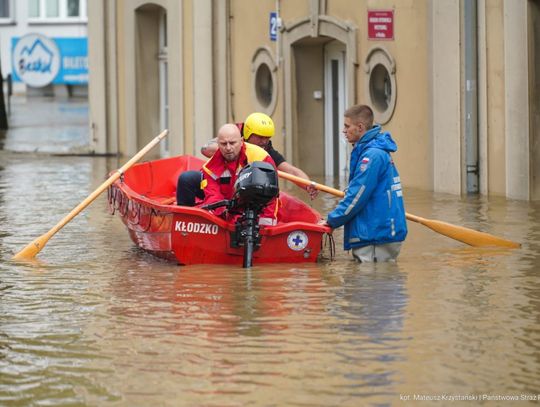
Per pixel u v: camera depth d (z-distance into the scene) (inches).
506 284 439.5
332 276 462.3
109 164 1100.5
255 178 477.4
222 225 494.6
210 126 1091.3
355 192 482.0
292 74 954.1
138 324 381.4
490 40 738.8
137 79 1229.7
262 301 413.7
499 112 735.1
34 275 479.8
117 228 626.8
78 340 361.7
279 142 980.6
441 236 573.0
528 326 369.4
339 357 335.6
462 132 754.8
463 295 418.9
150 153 1237.7
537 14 703.7
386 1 828.0
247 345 350.9
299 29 935.0
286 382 313.1
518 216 641.6
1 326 382.0
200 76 1088.8
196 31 1087.0
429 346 346.0
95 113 1274.6
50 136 1508.4
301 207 550.9
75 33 2497.5
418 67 801.6
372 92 861.2
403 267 481.1
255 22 1015.6
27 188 855.7
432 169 791.7
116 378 320.2
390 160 484.7
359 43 865.5
